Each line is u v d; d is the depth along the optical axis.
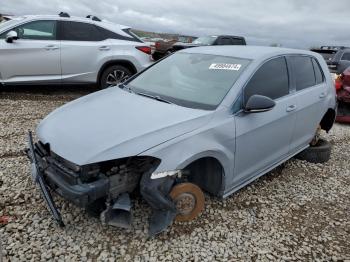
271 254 3.06
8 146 4.82
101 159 2.73
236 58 4.01
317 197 4.17
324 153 5.21
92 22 8.13
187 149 3.00
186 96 3.66
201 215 3.49
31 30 7.61
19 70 7.52
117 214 2.95
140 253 2.91
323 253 3.14
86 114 3.34
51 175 2.89
